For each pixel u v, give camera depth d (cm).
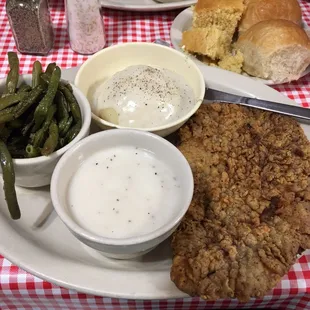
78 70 28
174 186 21
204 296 18
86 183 21
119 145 23
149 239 18
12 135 23
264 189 23
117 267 21
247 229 21
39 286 21
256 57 33
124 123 26
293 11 36
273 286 19
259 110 27
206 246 20
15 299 22
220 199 22
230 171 24
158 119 26
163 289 19
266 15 35
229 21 36
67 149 22
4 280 21
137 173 22
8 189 21
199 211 22
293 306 22
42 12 34
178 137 26
